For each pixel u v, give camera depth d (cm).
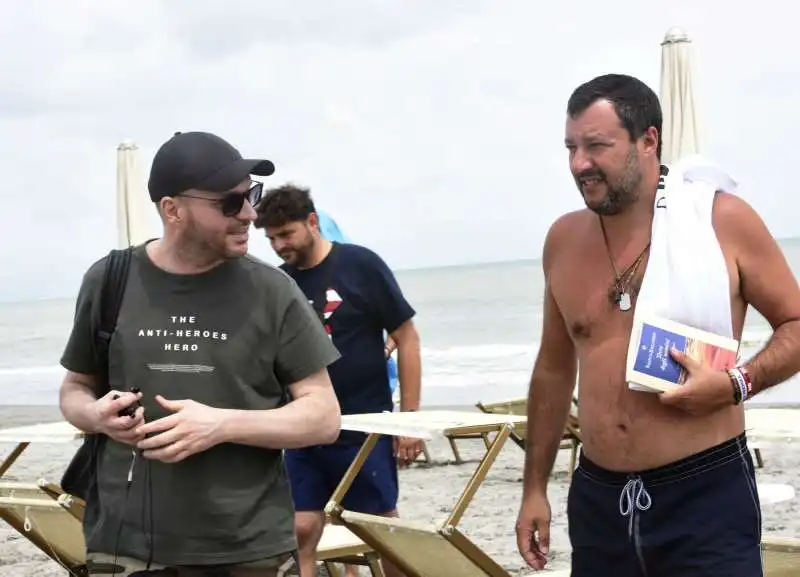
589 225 306
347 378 467
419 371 477
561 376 331
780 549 362
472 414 414
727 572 272
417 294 4994
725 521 275
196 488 277
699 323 280
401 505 796
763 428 392
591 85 288
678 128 936
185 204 274
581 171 285
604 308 294
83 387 297
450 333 3309
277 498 287
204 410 268
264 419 274
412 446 473
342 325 467
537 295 4553
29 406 2150
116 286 286
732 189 293
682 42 940
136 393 270
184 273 284
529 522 332
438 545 357
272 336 284
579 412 303
